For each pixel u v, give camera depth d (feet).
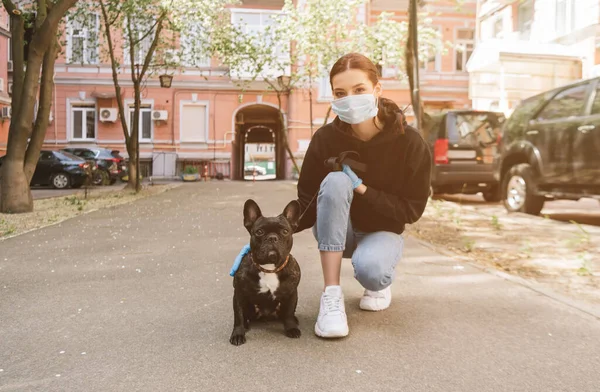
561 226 25.40
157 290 13.57
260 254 8.84
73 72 90.63
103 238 22.81
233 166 96.48
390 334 9.84
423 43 55.62
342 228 9.86
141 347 9.28
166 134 92.89
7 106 75.05
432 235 22.95
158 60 68.74
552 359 8.62
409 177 10.22
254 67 60.18
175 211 34.83
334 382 7.73
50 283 14.37
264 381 7.77
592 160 24.57
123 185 75.77
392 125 9.75
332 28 56.90
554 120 27.45
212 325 10.55
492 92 64.90
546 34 62.69
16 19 34.42
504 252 18.88
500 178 32.01
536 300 12.23
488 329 10.14
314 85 91.50
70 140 91.45
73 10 60.03
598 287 13.82
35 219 29.58
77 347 9.32
